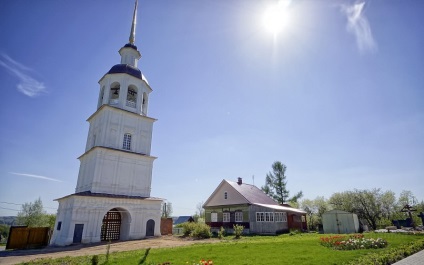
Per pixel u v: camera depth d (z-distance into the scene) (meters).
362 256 11.77
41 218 55.16
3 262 13.43
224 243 18.19
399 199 56.16
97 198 23.27
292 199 50.97
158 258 12.29
